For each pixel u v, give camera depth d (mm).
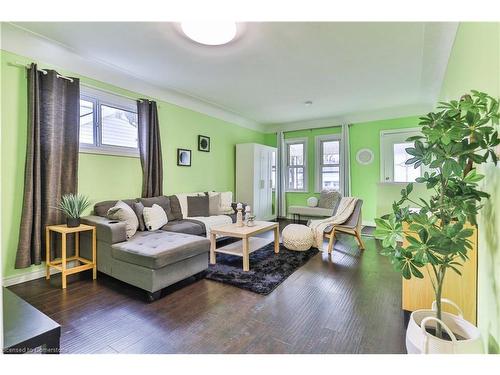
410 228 1278
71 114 2998
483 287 1502
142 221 3354
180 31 2486
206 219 4043
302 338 1758
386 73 3527
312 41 2686
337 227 3746
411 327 1312
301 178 6672
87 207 3229
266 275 2846
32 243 2680
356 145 5832
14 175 2623
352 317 2020
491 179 1370
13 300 1446
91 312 2094
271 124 6848
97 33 2531
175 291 2473
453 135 1198
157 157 4016
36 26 2424
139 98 3855
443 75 3539
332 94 4410
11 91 2590
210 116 5234
